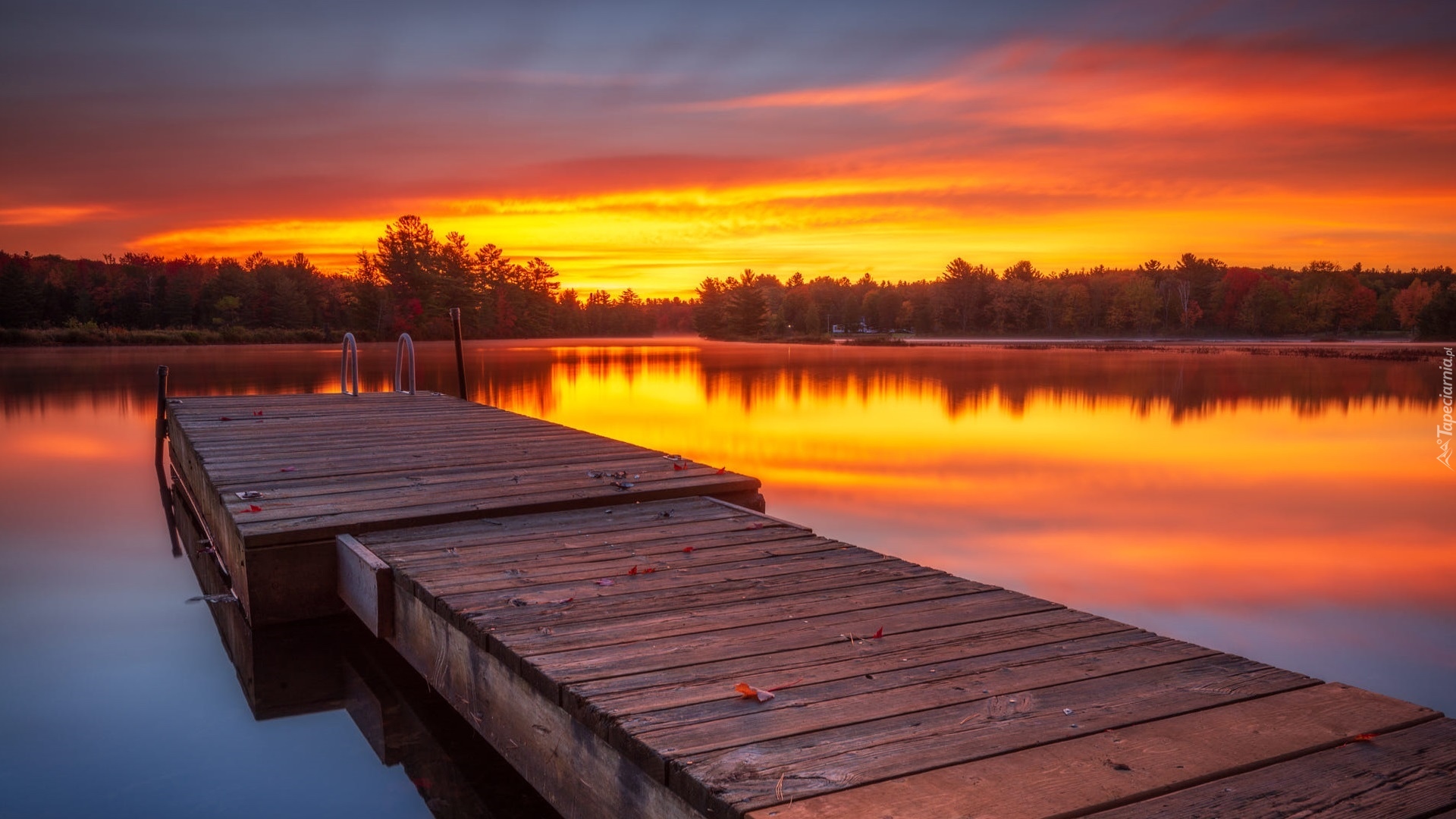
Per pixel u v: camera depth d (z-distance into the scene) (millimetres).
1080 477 10625
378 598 3836
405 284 67188
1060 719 2262
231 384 22109
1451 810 1841
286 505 4934
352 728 3781
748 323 88188
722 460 11742
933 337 93438
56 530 7605
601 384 25625
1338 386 24984
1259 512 8711
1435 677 4512
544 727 2666
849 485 9992
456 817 3086
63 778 3365
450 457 6496
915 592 3436
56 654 4684
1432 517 8445
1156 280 103688
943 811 1821
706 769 2002
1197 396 22094
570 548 4145
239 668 4473
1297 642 5059
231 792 3262
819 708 2348
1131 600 5824
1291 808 1844
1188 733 2180
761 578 3637
